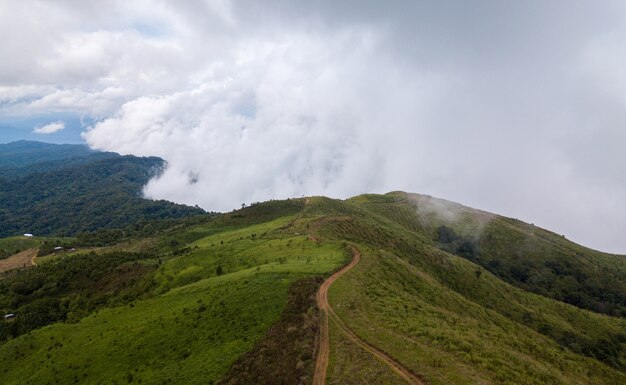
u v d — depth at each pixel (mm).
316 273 69625
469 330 52688
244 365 44375
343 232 123688
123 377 53312
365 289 63625
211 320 59031
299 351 43719
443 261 131375
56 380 60281
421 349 41281
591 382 52469
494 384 34281
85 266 146875
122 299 106562
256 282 67438
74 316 106875
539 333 103062
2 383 68500
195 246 150625
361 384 36188
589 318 131500
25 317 111938
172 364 51594
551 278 195125
